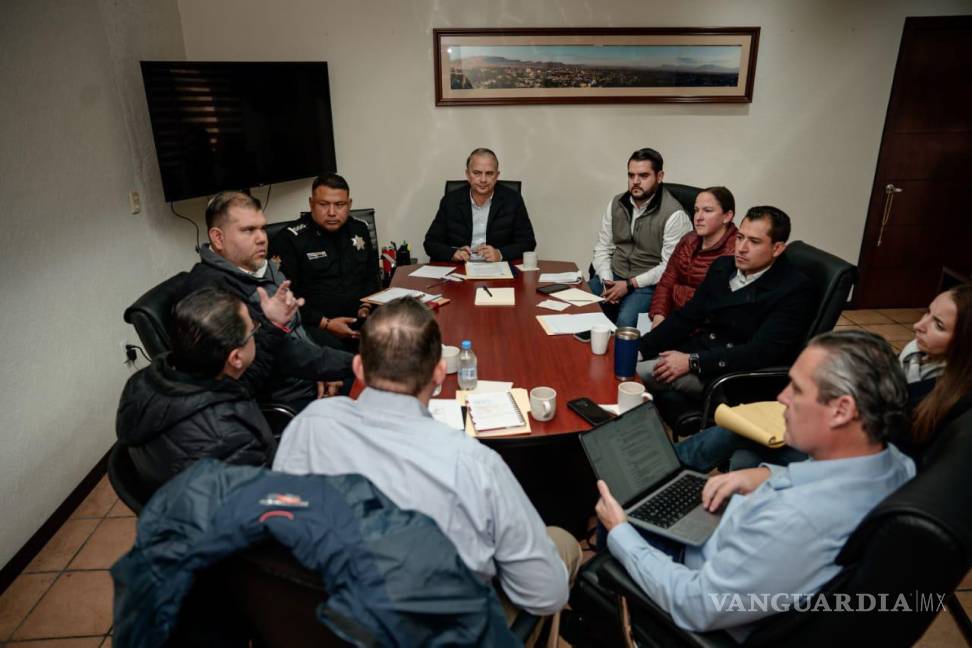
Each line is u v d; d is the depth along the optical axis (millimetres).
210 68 3172
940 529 814
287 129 3605
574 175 4098
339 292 3004
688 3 3754
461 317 2438
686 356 2141
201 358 1306
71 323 2482
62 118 2506
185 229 3545
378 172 4039
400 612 728
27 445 2170
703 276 2740
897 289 4406
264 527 772
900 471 1037
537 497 2053
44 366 2295
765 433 1662
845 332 1053
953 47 3852
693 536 1336
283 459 1122
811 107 3979
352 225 3090
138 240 3078
